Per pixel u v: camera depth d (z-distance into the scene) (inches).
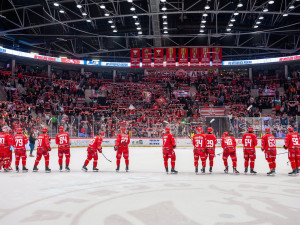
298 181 352.8
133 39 1456.7
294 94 1261.1
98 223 190.5
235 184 331.3
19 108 954.1
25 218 202.2
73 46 1481.3
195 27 1165.1
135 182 344.2
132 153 755.4
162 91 1408.7
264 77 1530.5
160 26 1235.2
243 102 1277.1
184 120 956.0
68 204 240.4
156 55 1312.7
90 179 366.0
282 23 1212.5
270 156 402.6
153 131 981.8
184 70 1489.9
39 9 1109.7
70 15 1162.0
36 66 1512.1
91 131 979.9
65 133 440.5
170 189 302.4
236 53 1626.5
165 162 418.0
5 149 438.3
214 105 1258.6
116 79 1524.4
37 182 344.2
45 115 928.3
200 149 416.2
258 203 241.9
